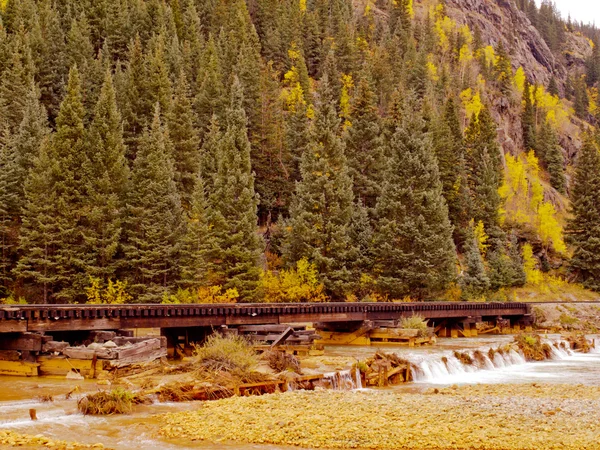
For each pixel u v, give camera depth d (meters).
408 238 70.62
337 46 155.25
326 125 72.50
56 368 27.59
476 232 95.00
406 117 81.88
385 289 68.75
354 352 39.88
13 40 99.25
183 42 129.75
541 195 131.12
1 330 27.77
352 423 19.72
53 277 56.25
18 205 61.97
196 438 17.84
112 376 26.52
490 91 179.62
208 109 94.38
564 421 20.78
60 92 96.25
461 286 81.38
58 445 16.38
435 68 183.62
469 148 121.88
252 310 38.91
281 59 146.88
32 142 66.50
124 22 122.25
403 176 74.38
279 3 173.38
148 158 62.69
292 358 29.48
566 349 50.81
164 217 60.31
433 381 32.44
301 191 70.75
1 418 19.34
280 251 77.88
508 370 38.59
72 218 59.25
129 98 83.88
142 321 33.16
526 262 101.88
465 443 17.83
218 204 63.34
